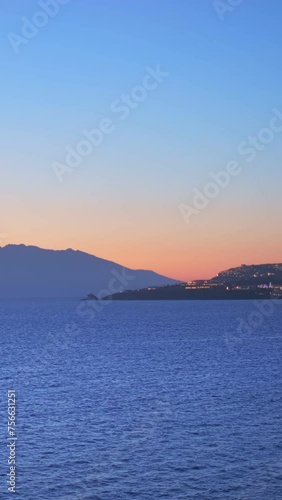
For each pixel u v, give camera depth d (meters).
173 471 41.38
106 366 91.81
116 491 37.97
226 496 37.16
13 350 117.50
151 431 51.22
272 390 69.69
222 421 54.62
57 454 44.94
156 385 73.50
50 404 62.19
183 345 125.88
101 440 48.44
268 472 41.16
